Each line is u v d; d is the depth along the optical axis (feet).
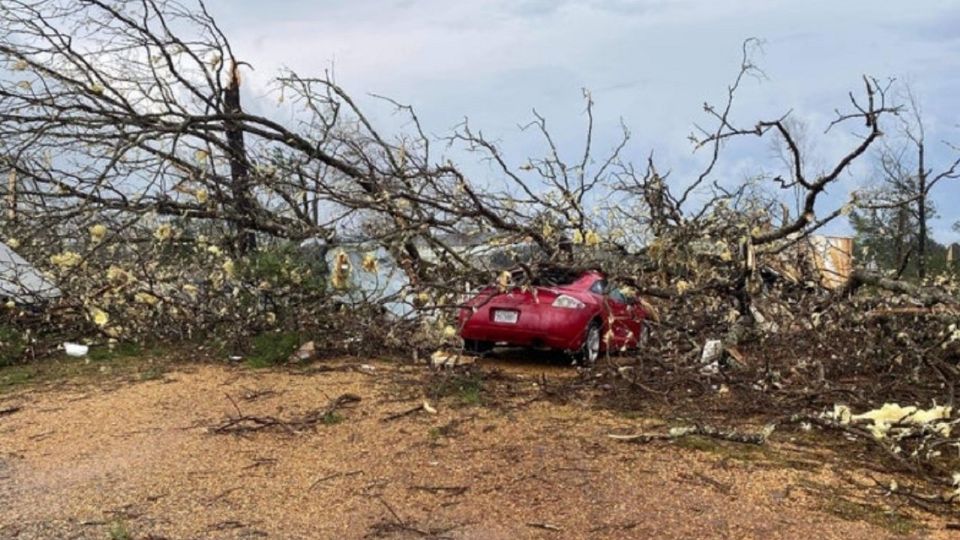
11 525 12.37
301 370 24.39
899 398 20.08
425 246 26.94
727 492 13.75
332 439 17.02
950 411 16.17
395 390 21.54
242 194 27.30
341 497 13.58
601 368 24.09
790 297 27.04
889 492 13.80
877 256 33.14
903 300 23.94
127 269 27.55
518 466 15.16
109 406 20.01
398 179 26.16
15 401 20.86
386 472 14.87
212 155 26.40
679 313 26.30
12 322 27.86
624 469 14.97
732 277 26.40
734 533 12.01
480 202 25.48
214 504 13.28
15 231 26.48
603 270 25.45
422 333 26.55
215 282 28.35
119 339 27.91
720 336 24.21
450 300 26.27
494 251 27.45
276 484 14.24
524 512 12.86
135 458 15.78
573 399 20.88
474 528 12.25
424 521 12.53
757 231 26.68
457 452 16.08
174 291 28.17
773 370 21.13
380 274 27.02
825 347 23.12
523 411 19.51
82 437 17.29
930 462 15.43
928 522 12.50
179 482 14.35
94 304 26.76
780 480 14.39
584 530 12.14
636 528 12.20
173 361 25.82
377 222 26.09
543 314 27.02
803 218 24.14
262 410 19.40
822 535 11.94
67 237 26.48
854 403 19.66
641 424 18.28
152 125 25.00
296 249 27.76
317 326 27.37
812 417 16.56
